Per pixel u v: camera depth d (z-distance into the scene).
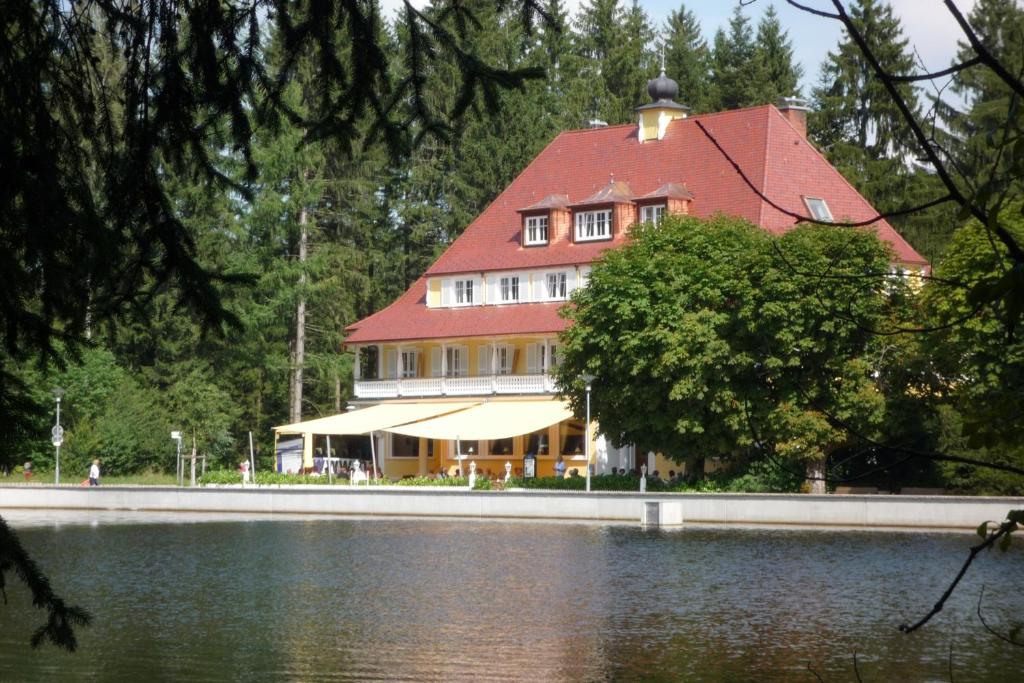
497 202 92.00
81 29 10.30
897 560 41.44
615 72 112.94
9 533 10.29
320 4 10.48
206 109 10.43
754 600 33.19
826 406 57.59
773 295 58.53
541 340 85.50
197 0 10.25
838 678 23.62
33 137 9.77
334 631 28.92
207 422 88.56
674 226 66.44
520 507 60.88
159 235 10.59
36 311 10.02
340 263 100.75
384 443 88.31
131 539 51.12
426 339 88.88
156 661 25.30
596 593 34.59
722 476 61.81
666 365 61.19
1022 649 26.33
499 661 25.44
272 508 66.25
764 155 82.75
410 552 45.25
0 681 23.27
